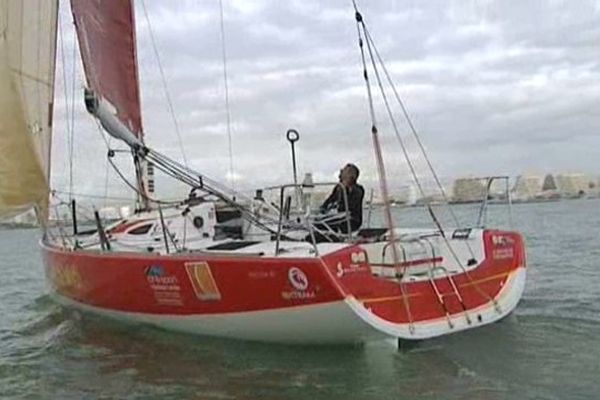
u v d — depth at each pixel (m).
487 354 6.05
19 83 6.38
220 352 6.58
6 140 5.98
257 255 6.14
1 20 6.24
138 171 9.41
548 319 7.35
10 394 5.89
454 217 7.53
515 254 7.43
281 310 6.00
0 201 5.93
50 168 7.05
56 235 9.35
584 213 39.31
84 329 8.08
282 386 5.55
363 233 7.49
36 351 7.32
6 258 22.97
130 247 7.77
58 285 9.03
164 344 7.05
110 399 5.59
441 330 6.27
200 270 6.43
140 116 9.23
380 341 5.97
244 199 7.83
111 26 8.68
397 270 6.38
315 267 5.71
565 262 13.65
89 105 6.96
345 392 5.33
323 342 6.03
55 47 7.12
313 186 6.70
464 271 6.87
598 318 7.40
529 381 5.38
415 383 5.41
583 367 5.69
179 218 8.24
